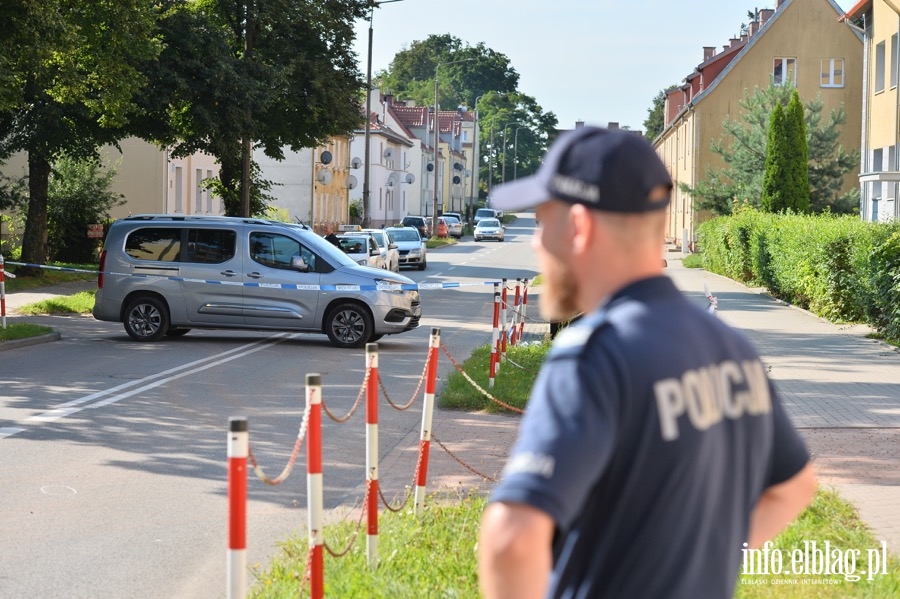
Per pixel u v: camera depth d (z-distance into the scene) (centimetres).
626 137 195
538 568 171
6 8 1944
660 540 182
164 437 1021
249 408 1189
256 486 840
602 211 193
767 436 204
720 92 5506
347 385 1370
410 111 11056
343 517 736
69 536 693
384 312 1770
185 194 4828
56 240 3725
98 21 2342
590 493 184
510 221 12356
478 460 927
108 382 1357
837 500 745
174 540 688
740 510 198
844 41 5381
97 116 3047
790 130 3859
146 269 1827
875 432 1041
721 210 4641
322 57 3669
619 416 181
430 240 6869
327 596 531
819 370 1491
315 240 1827
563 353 186
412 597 532
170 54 3177
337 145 7244
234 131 3272
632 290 195
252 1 3509
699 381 189
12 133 3097
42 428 1049
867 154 3684
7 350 1683
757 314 2345
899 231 1864
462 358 1669
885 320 1858
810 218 2761
